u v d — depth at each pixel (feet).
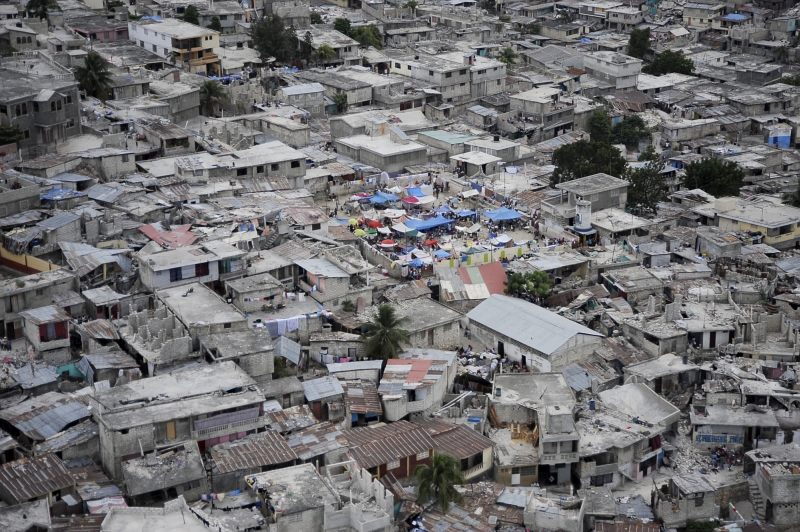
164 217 593.83
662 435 475.31
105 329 482.69
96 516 372.38
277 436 424.87
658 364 512.63
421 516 406.00
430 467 424.05
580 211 634.43
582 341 517.14
